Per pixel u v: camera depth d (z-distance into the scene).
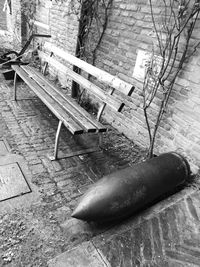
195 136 2.64
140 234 2.00
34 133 3.37
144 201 2.17
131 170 2.24
